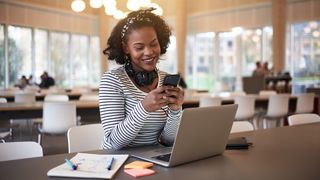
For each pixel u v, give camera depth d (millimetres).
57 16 10836
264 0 10109
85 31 11719
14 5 9680
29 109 3883
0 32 9547
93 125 2104
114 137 1440
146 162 1269
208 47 11961
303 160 1346
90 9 11766
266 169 1212
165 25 1703
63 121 3854
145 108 1354
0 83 9617
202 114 1243
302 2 9367
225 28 11227
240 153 1468
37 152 1624
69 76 11570
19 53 10070
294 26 9711
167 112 1549
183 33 11844
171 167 1229
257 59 10719
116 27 1624
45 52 10797
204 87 12141
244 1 10625
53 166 1243
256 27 10477
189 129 1214
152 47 1538
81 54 11914
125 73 1581
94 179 1089
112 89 1510
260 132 2021
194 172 1169
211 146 1354
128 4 5730
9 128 4844
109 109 1496
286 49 9820
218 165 1263
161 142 1631
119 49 1618
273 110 5266
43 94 6742
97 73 12344
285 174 1152
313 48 9406
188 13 12250
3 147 1597
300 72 9719
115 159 1303
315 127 2230
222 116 1347
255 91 8570
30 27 10219
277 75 8547
